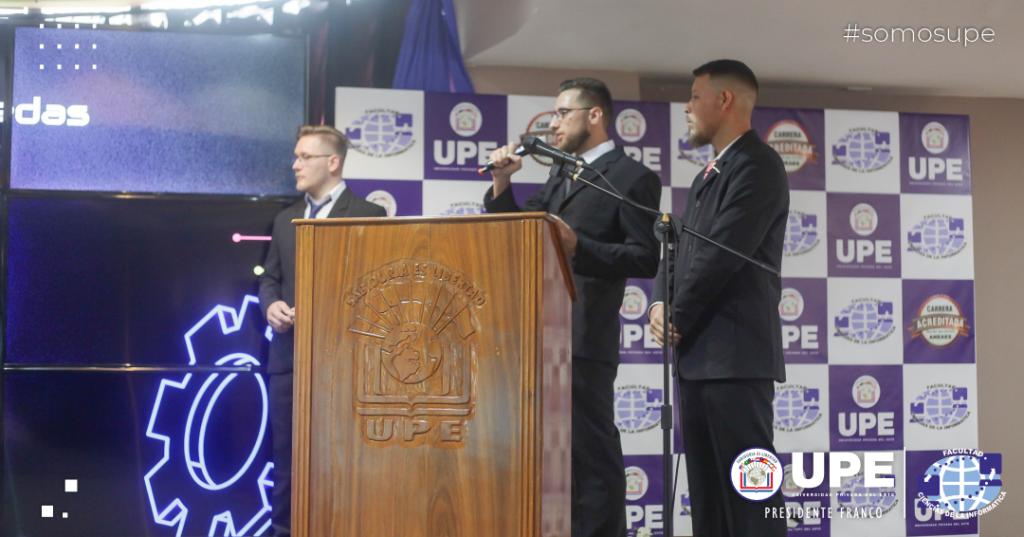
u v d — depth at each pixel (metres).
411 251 1.48
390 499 1.45
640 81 4.18
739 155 2.32
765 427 2.22
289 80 3.46
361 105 3.55
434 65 3.69
